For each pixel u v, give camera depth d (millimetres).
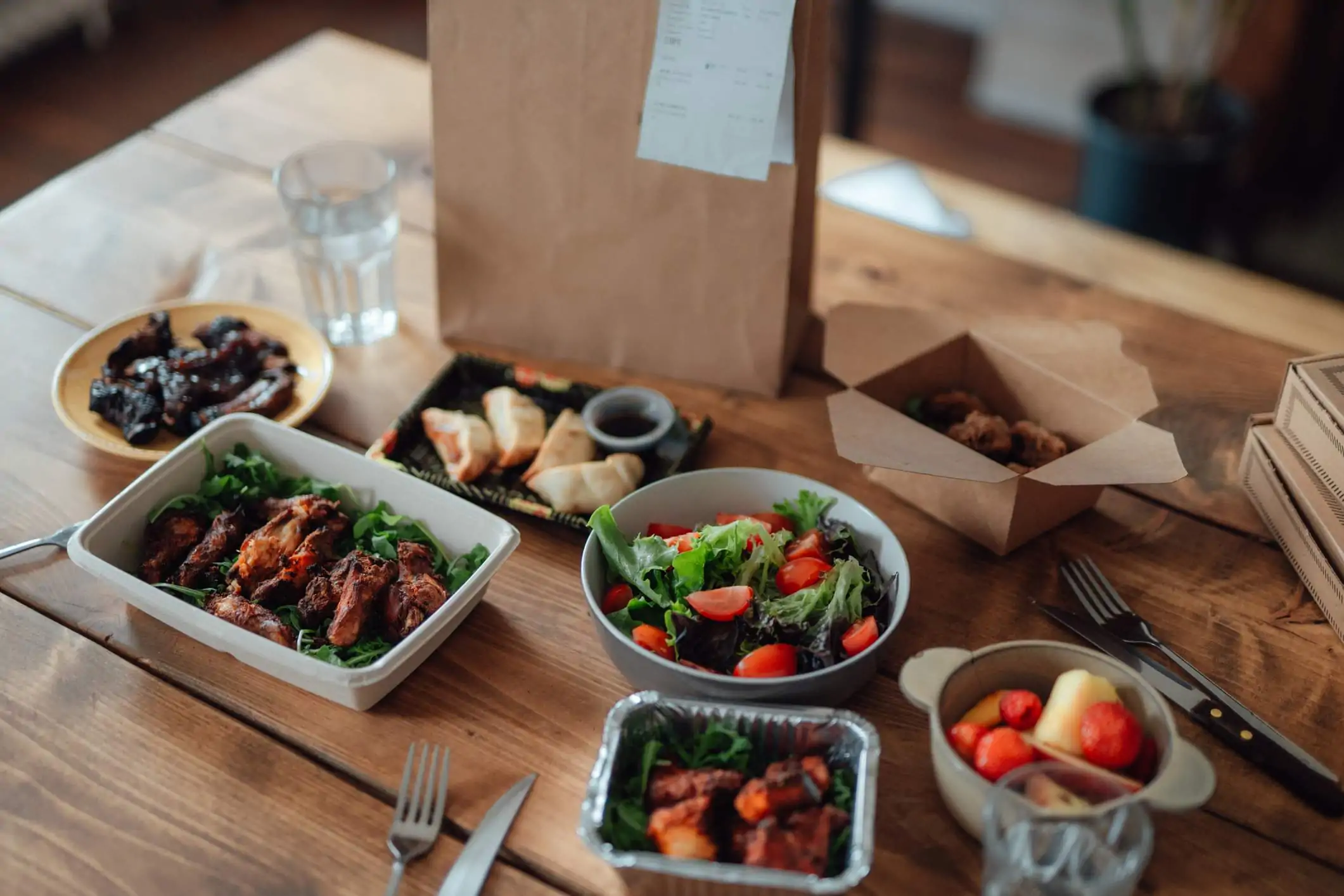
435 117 1336
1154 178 2582
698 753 937
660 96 1242
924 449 1114
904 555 1071
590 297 1403
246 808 974
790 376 1441
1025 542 1214
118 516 1113
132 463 1293
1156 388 1410
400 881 920
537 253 1389
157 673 1083
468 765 1006
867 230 1682
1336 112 2832
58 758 1008
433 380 1372
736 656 1011
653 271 1361
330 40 2039
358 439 1335
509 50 1275
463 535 1137
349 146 1499
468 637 1115
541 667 1092
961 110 3467
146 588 1027
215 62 3236
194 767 1004
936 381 1332
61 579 1162
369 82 1952
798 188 1290
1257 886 921
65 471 1280
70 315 1495
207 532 1139
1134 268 1678
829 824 862
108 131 2965
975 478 1071
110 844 946
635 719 931
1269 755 987
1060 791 843
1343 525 1101
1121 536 1224
